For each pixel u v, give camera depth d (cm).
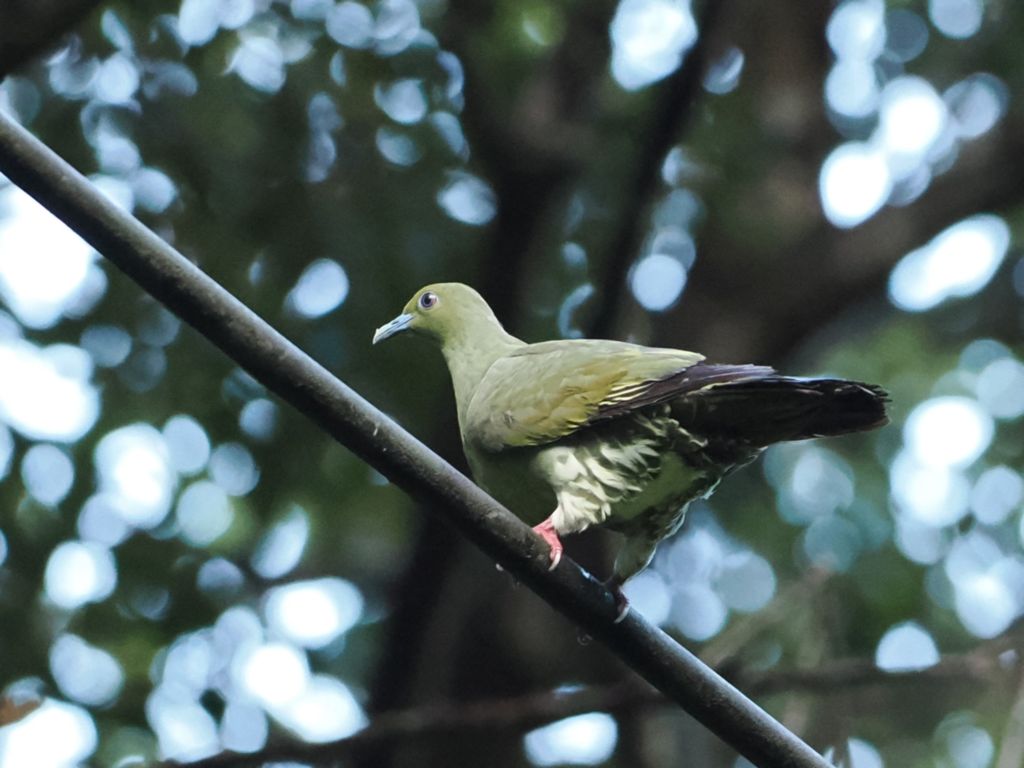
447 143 1449
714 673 675
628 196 1272
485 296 1366
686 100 1233
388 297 1443
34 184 597
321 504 1509
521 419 799
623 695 1118
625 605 679
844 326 1767
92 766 1355
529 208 1342
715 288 1550
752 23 1645
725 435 762
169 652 1427
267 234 1418
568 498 787
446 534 1292
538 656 1484
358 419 626
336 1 1385
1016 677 1132
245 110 1394
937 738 1509
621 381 777
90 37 1362
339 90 1391
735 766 1530
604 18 1426
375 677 1349
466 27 1382
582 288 1503
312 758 1091
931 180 1572
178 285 607
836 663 1148
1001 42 1588
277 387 618
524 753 1465
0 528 1394
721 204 1559
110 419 1427
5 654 1361
